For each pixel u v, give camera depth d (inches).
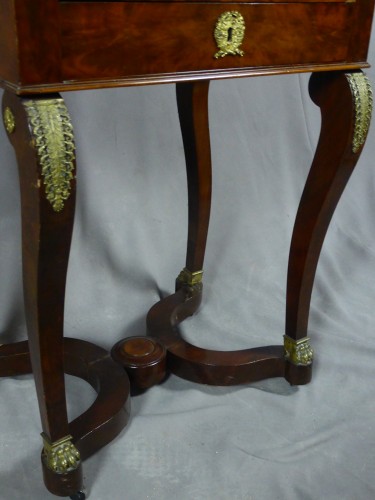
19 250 50.5
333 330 51.7
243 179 60.4
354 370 46.9
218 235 60.6
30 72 25.3
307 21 32.6
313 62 33.9
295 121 60.5
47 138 25.8
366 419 42.1
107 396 39.7
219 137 58.0
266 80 57.9
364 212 65.7
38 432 40.1
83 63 26.7
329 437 40.2
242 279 58.8
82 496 35.2
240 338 50.7
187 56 29.6
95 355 43.8
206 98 45.3
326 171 37.2
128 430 40.4
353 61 35.4
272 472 37.2
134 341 45.5
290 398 43.9
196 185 48.8
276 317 54.1
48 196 26.7
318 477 36.9
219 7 29.5
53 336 30.9
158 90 53.4
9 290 50.1
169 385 45.2
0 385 44.1
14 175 49.2
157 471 37.3
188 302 52.3
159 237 57.6
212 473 37.1
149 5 27.5
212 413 42.2
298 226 39.9
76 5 25.6
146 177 55.8
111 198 54.4
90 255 54.6
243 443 39.6
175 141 56.0
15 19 24.2
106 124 52.2
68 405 42.6
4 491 35.6
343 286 58.5
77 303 53.4
